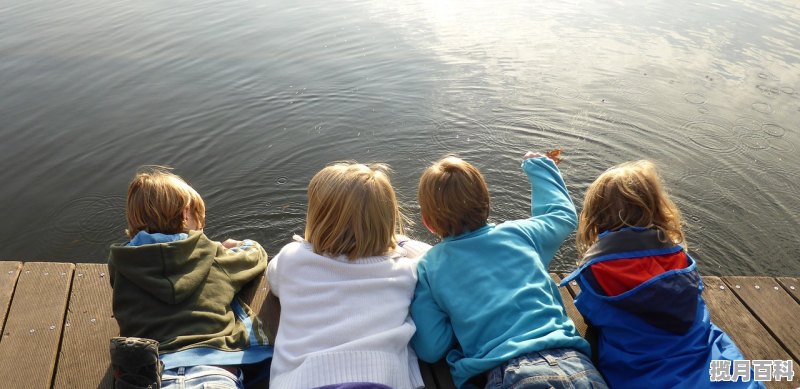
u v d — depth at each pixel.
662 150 5.79
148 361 1.83
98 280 2.79
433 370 2.31
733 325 2.60
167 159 5.64
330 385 1.89
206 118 6.37
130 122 6.26
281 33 9.01
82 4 10.46
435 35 8.97
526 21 9.68
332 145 5.89
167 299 2.15
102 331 2.49
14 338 2.44
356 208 2.17
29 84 7.12
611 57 8.07
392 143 5.97
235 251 2.73
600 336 2.29
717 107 6.58
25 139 5.93
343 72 7.56
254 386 2.26
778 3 10.37
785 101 6.69
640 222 2.24
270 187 5.27
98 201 5.04
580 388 1.88
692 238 4.58
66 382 2.25
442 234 2.38
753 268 4.29
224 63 7.79
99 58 7.92
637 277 2.09
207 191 5.21
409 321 2.21
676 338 2.05
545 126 6.22
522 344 1.97
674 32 8.97
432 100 6.81
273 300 2.63
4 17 9.77
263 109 6.58
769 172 5.39
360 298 2.11
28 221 4.80
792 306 2.71
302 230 4.80
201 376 2.02
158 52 8.20
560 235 2.41
